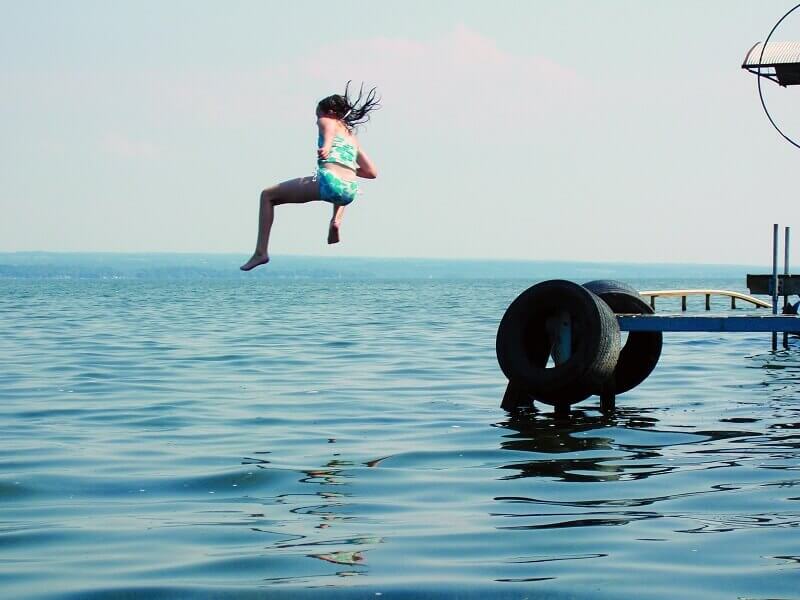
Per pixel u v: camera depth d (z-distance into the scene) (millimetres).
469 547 7863
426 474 10820
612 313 15609
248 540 8117
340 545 7945
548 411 15844
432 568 7301
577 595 6664
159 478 10633
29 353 26547
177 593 6754
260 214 9633
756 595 6629
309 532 8367
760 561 7398
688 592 6699
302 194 9609
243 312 55094
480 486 10195
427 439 13156
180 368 22578
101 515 9016
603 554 7625
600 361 15180
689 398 17406
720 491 9852
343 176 9531
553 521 8680
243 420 14836
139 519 8859
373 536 8227
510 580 6992
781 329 16000
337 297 92812
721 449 12328
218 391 18312
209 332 35969
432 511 9117
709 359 24703
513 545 7910
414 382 19797
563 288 15469
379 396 17625
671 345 29094
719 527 8406
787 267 22297
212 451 12250
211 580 7039
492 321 44188
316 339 32156
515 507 9250
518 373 15742
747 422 14602
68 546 7965
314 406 16344
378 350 27578
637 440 13062
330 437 13336
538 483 10320
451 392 18219
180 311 56312
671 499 9508
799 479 10422
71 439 13148
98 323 42438
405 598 6633
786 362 23906
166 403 16672
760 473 10750
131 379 20297
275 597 6660
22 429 13984
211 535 8281
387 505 9383
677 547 7793
